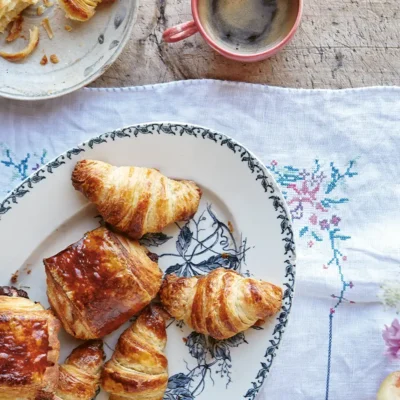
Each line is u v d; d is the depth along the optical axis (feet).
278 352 1.86
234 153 1.79
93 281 1.72
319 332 1.87
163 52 1.93
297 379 1.87
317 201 1.90
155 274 1.76
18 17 1.90
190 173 1.83
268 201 1.80
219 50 1.80
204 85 1.90
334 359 1.87
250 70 1.91
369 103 1.89
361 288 1.86
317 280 1.87
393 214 1.89
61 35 1.90
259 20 1.86
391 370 1.86
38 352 1.66
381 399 1.80
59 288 1.73
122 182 1.74
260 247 1.81
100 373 1.79
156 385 1.76
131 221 1.74
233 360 1.80
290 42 1.91
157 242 1.85
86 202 1.83
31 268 1.85
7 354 1.63
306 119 1.90
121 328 1.84
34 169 1.92
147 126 1.79
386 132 1.89
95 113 1.91
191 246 1.85
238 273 1.82
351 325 1.87
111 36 1.88
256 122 1.90
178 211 1.77
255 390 1.79
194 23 1.80
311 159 1.90
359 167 1.89
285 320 1.77
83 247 1.73
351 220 1.89
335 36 1.91
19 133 1.92
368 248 1.87
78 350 1.80
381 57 1.90
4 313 1.66
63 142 1.92
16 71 1.90
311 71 1.91
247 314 1.72
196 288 1.77
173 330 1.83
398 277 1.86
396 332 1.84
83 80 1.86
